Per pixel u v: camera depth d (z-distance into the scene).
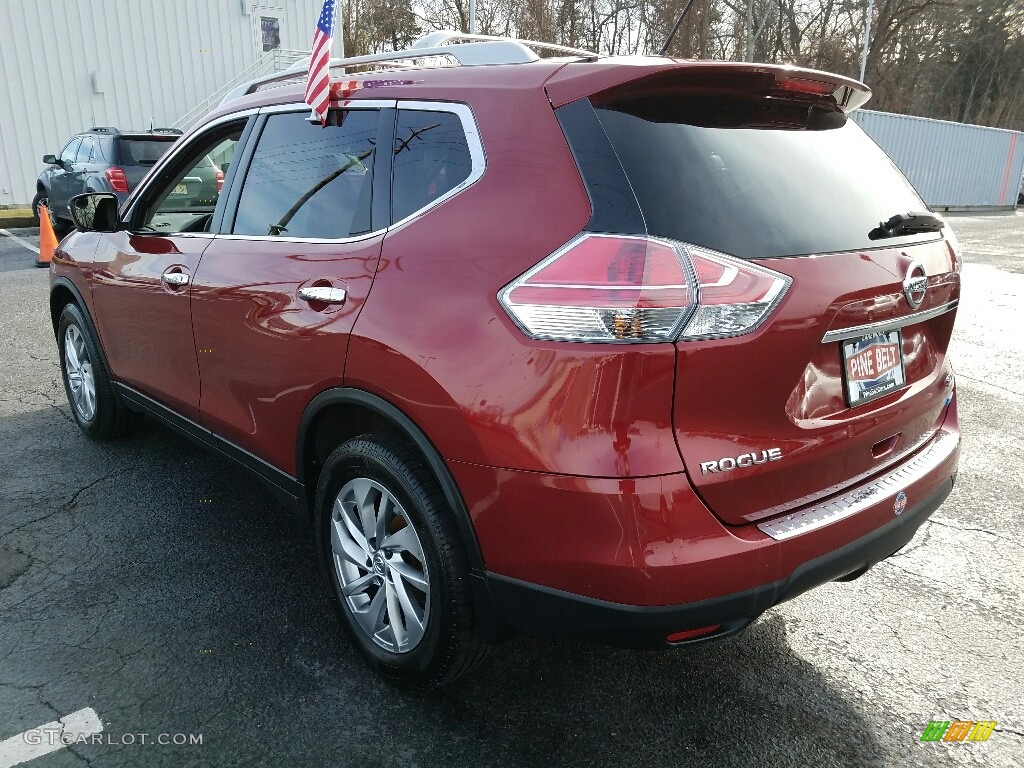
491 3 32.34
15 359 6.06
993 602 3.05
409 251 2.24
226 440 3.17
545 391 1.86
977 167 29.56
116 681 2.46
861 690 2.53
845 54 39.91
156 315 3.40
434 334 2.07
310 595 2.97
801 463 2.04
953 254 2.64
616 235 1.84
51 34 17.02
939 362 2.68
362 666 2.58
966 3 43.84
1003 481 4.23
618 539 1.81
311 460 2.71
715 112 2.17
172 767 2.13
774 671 2.62
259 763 2.15
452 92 2.33
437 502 2.16
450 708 2.40
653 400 1.80
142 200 3.72
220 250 3.02
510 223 2.03
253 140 3.09
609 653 2.71
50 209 13.14
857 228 2.22
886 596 3.10
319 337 2.43
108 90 17.88
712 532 1.88
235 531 3.45
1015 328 8.21
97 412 4.25
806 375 2.04
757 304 1.86
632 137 1.96
